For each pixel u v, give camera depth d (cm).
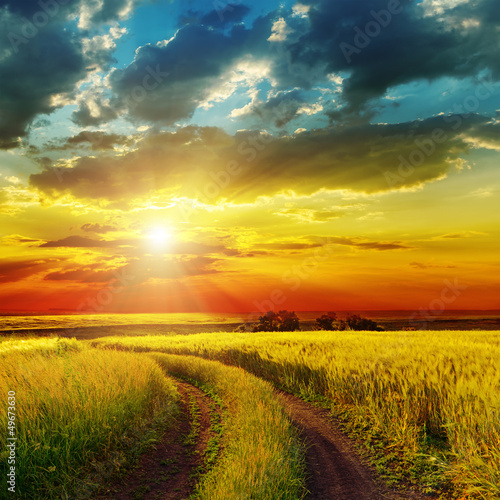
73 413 806
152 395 1191
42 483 642
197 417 1134
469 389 973
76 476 682
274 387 1581
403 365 1420
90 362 1343
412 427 901
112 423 838
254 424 910
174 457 821
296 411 1188
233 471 657
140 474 732
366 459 807
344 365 1489
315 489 680
